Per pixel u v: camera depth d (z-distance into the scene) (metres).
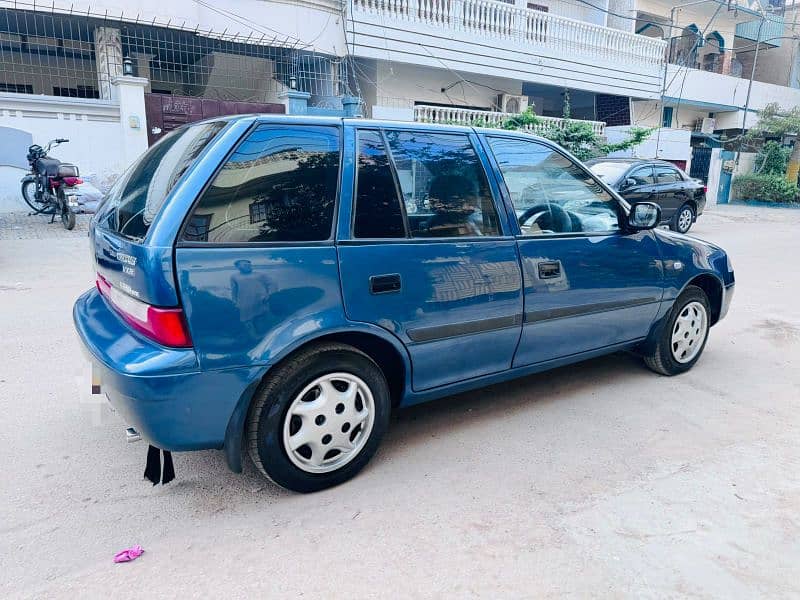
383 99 16.30
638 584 2.26
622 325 3.96
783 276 8.45
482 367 3.35
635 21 21.59
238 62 15.70
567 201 3.68
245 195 2.56
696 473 3.06
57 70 14.54
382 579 2.26
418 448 3.30
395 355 3.00
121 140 12.16
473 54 16.52
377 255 2.83
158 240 2.38
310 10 13.94
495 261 3.24
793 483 2.97
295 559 2.37
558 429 3.56
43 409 3.69
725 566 2.36
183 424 2.47
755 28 26.72
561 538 2.52
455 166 3.21
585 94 21.61
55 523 2.59
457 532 2.55
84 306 3.12
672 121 24.27
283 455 2.70
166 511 2.70
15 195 11.84
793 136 23.84
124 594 2.17
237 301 2.49
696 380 4.38
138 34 12.97
